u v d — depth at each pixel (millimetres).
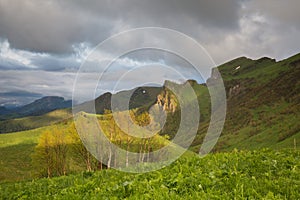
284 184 10164
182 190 10516
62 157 69688
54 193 14484
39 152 72688
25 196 14430
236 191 9703
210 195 9539
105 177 15422
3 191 17062
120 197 10961
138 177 13586
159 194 10180
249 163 13352
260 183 10555
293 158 14133
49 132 72500
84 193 12812
